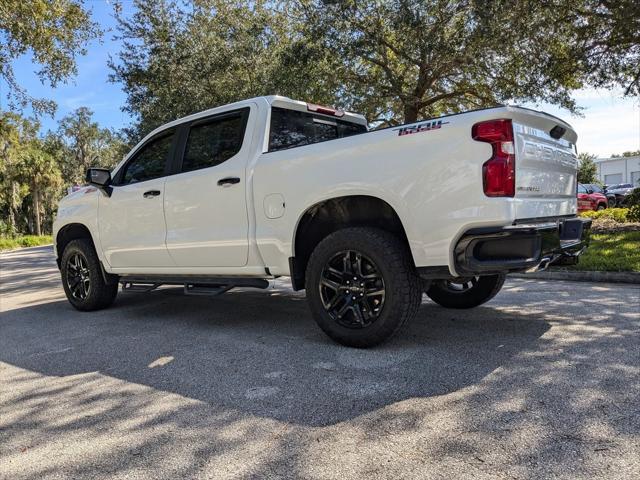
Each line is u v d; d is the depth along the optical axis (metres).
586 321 4.41
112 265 5.65
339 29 12.88
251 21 15.53
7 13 10.17
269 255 4.22
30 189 44.41
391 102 15.69
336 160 3.79
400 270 3.56
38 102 11.90
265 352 3.92
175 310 5.85
